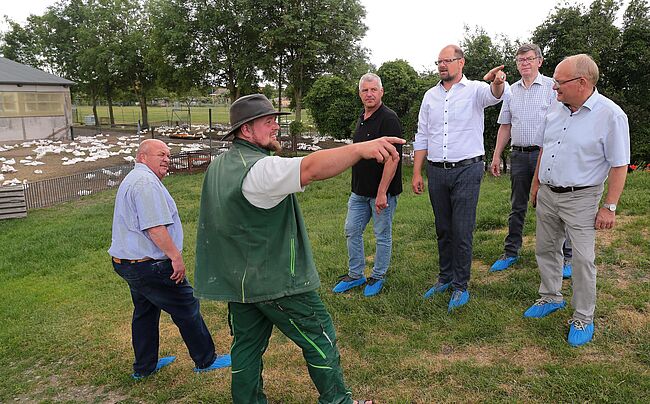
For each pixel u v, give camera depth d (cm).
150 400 333
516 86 463
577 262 329
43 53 4488
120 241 329
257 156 223
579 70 313
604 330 335
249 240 222
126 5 4059
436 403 285
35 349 427
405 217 778
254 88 3244
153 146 340
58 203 1316
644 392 270
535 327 352
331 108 2222
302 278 232
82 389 359
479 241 566
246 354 251
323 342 243
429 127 412
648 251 456
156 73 3716
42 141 2978
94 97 4453
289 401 307
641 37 1386
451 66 388
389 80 1873
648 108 1446
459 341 349
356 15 2903
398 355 340
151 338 356
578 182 326
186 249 745
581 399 271
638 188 700
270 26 2947
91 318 487
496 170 493
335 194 1253
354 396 302
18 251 800
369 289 453
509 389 289
